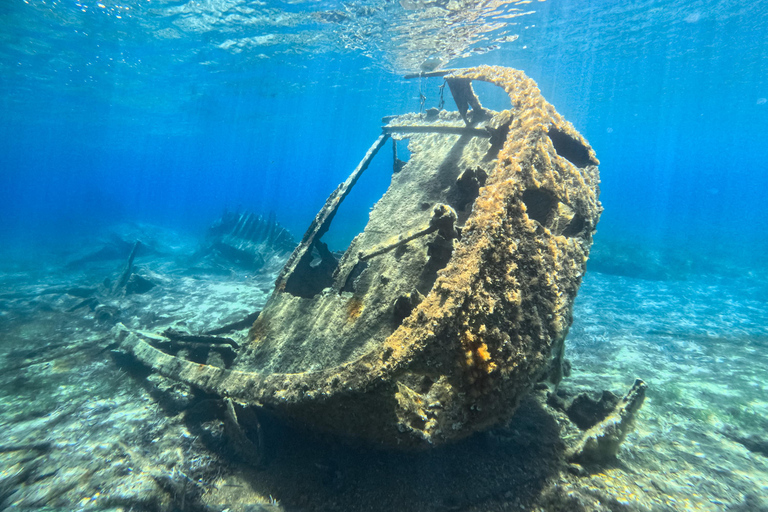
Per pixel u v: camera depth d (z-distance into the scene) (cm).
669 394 498
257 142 7050
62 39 1656
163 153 8344
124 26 1523
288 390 304
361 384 246
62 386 561
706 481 326
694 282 1286
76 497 342
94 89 2541
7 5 1338
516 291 275
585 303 1041
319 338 387
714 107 4634
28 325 838
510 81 464
